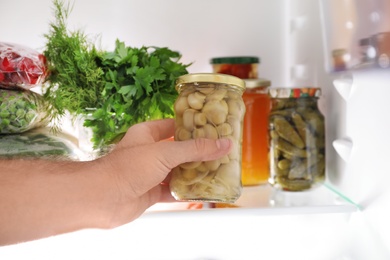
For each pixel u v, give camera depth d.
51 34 0.99
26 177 0.68
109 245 1.03
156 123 0.79
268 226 1.03
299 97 0.92
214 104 0.65
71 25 1.13
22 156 0.84
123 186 0.69
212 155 0.64
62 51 0.90
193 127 0.65
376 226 0.73
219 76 0.65
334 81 0.87
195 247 1.05
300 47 1.12
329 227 0.91
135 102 0.88
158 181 0.69
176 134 0.68
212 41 1.19
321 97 1.00
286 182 0.92
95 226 0.73
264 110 1.03
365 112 0.77
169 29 1.17
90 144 0.89
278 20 1.21
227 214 0.81
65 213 0.68
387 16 0.54
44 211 0.67
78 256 1.02
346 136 0.86
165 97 0.87
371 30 0.56
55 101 0.88
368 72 0.67
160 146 0.67
